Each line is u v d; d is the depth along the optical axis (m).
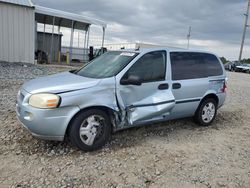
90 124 4.09
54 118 3.79
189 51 5.52
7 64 14.27
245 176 3.65
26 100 3.90
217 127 5.89
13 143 4.21
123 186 3.22
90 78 4.41
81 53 25.91
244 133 5.60
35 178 3.27
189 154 4.26
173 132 5.29
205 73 5.67
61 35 23.02
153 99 4.68
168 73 4.99
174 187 3.26
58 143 4.30
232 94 10.99
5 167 3.49
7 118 5.34
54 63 19.53
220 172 3.72
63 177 3.33
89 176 3.39
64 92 3.88
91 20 19.55
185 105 5.30
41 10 17.12
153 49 4.97
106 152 4.14
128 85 4.41
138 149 4.32
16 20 15.24
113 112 4.30
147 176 3.48
